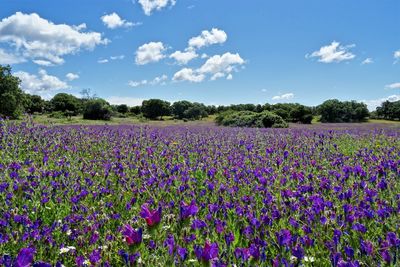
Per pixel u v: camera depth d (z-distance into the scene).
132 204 4.92
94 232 3.82
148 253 3.04
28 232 3.64
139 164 7.91
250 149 10.65
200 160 8.66
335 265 2.68
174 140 14.49
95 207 4.90
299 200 4.64
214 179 6.57
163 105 105.88
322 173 6.94
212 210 4.20
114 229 4.23
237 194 5.30
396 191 5.17
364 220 3.76
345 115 79.62
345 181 6.01
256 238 3.22
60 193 5.36
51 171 6.55
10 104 65.81
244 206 4.52
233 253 3.01
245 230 3.53
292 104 81.56
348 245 3.18
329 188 5.17
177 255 2.75
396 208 4.04
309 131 23.52
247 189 5.80
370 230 3.68
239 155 9.45
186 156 9.77
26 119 14.95
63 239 3.80
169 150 10.45
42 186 5.48
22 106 70.75
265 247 3.14
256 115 41.22
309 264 3.10
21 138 11.11
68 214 4.59
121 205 5.09
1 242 3.36
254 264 2.72
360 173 5.97
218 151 10.43
